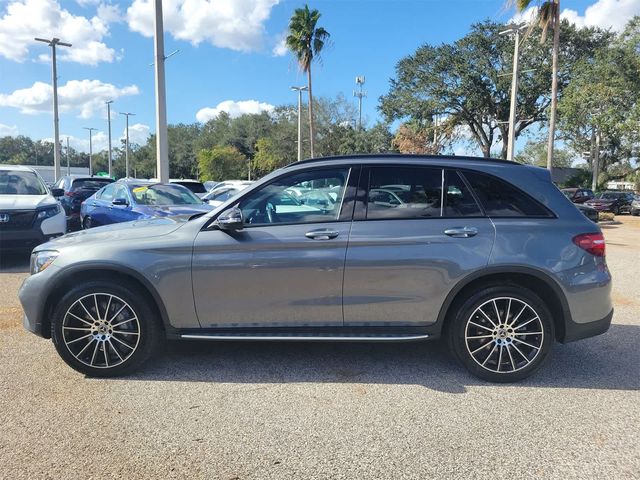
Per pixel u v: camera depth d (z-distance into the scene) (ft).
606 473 9.09
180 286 12.66
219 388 12.44
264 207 13.05
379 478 8.89
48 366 13.66
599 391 12.49
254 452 9.66
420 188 13.01
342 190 13.04
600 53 91.25
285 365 13.94
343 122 178.40
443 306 12.67
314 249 12.56
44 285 12.73
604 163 167.02
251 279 12.64
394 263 12.50
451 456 9.59
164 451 9.65
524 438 10.25
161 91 47.01
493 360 12.87
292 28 100.99
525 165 13.55
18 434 10.16
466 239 12.57
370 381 12.94
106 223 31.73
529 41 103.81
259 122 257.96
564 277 12.52
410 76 116.57
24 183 30.66
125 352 12.93
